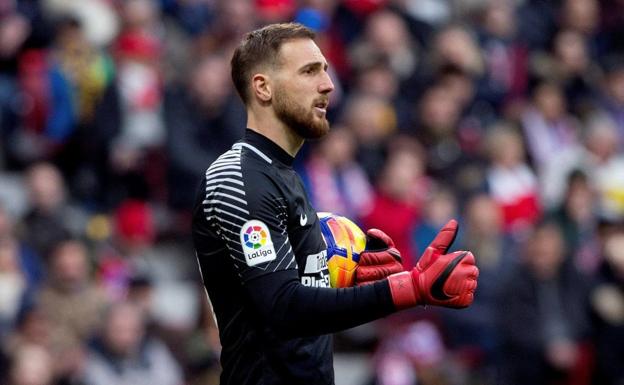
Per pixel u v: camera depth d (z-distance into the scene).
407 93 46.78
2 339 34.09
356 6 47.88
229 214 15.74
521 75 52.00
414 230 40.34
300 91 16.25
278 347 16.22
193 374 35.47
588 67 54.41
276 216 15.84
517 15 53.69
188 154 40.78
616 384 37.47
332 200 41.00
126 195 41.72
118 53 43.41
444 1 52.59
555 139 48.09
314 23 46.03
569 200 43.06
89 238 38.62
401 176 40.38
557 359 37.22
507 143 44.53
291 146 16.53
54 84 41.81
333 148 41.50
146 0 46.38
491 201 40.62
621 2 57.72
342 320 15.17
